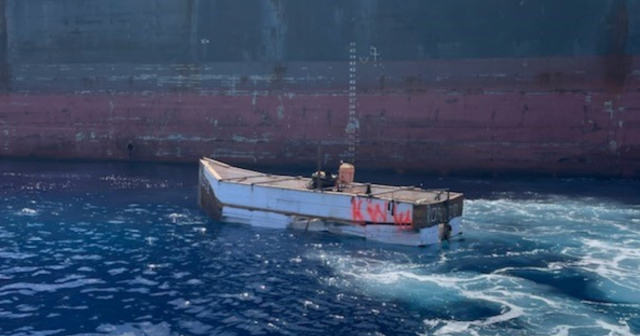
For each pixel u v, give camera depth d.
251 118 49.75
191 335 18.52
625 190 39.84
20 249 27.53
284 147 49.19
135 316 19.94
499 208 35.53
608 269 24.69
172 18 50.69
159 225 32.19
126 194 40.31
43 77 54.38
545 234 30.11
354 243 28.66
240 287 22.66
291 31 48.22
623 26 41.75
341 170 32.25
